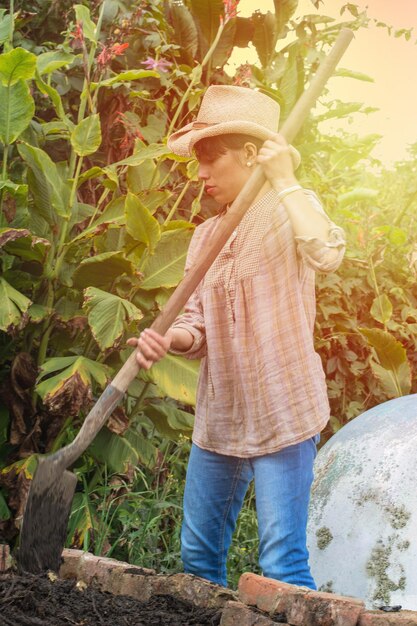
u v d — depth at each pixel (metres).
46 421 4.21
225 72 5.75
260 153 2.58
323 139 6.70
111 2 5.16
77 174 4.20
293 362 2.63
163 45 5.36
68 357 4.13
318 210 2.60
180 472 4.99
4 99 4.03
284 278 2.66
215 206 5.43
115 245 4.36
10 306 3.88
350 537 3.39
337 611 2.16
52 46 5.33
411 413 3.62
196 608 2.39
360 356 5.85
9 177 4.58
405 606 3.20
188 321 2.85
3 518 4.02
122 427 4.16
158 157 4.46
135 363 2.59
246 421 2.71
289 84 5.54
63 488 2.47
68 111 5.26
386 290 5.98
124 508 4.44
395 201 6.85
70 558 2.66
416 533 3.27
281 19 5.74
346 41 2.59
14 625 2.14
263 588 2.32
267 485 2.65
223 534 2.89
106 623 2.23
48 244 3.90
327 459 3.70
